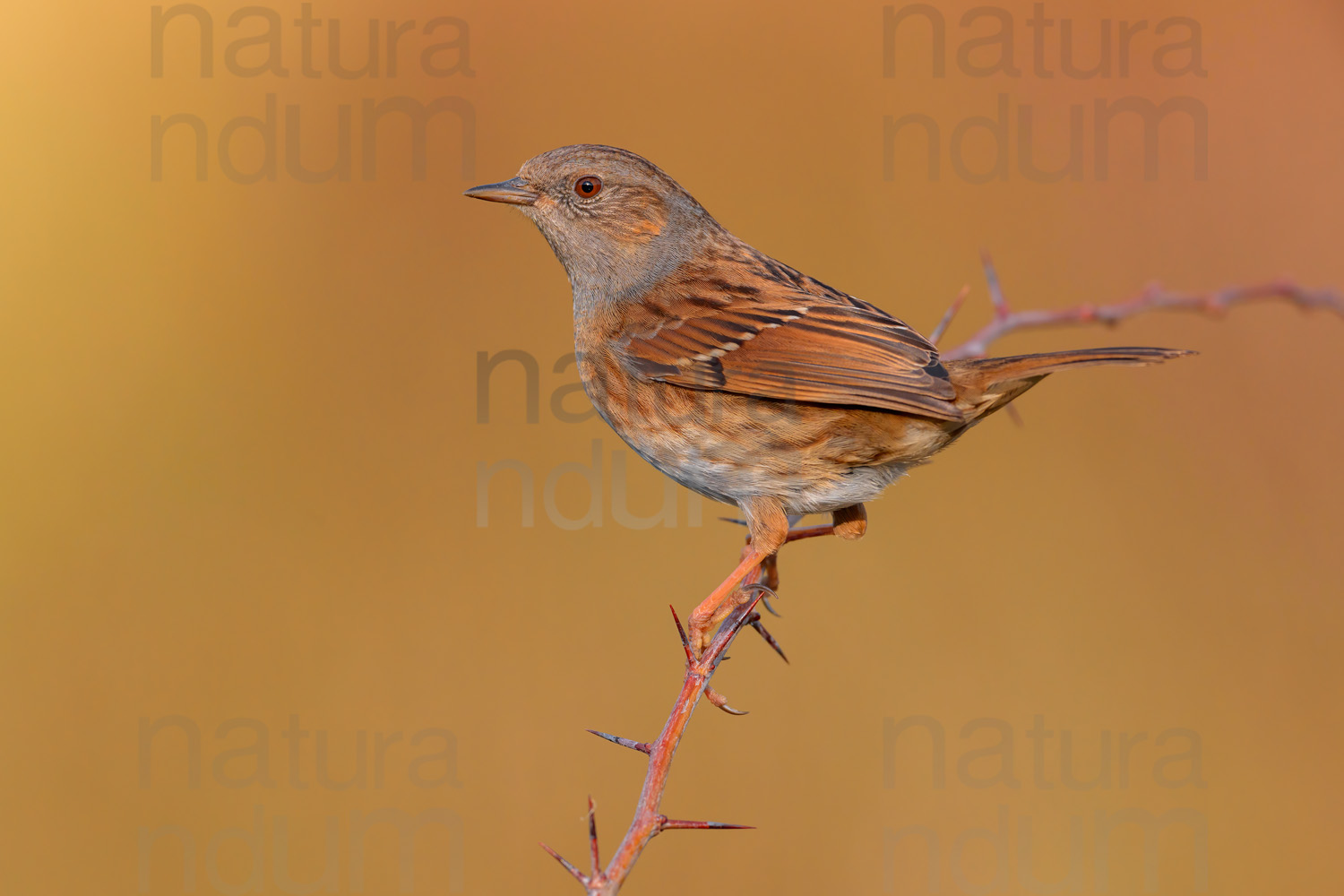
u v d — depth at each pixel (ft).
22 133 38.75
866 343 22.61
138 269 38.50
